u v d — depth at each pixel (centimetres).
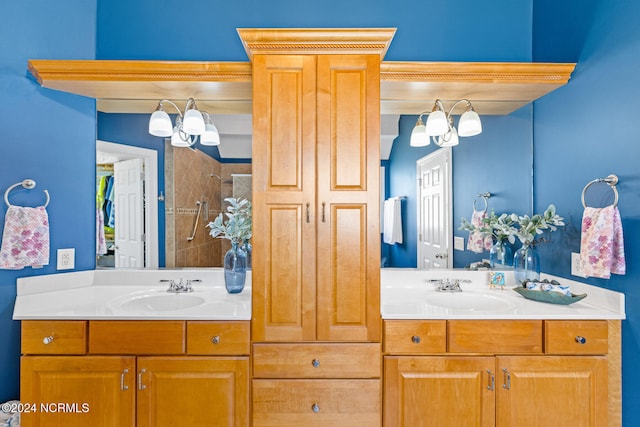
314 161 148
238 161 200
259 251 148
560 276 178
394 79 167
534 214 197
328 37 145
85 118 188
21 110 168
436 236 202
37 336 143
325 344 147
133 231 196
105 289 185
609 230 141
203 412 144
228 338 145
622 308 143
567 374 144
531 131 199
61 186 180
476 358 145
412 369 146
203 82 168
